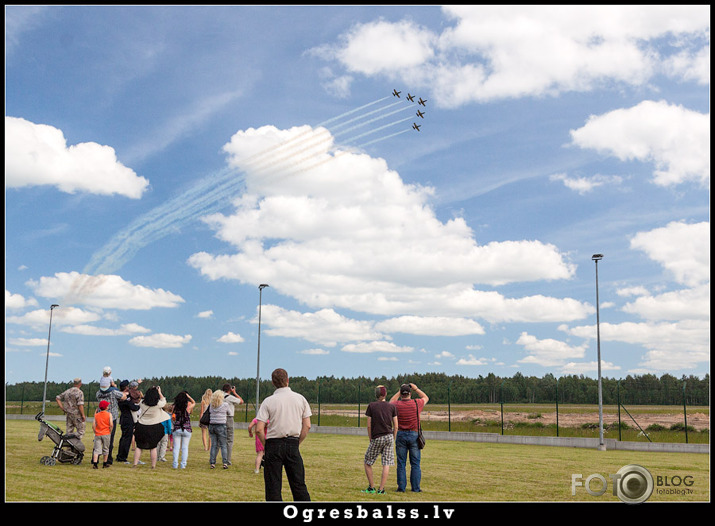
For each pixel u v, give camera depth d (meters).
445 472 14.81
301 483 8.06
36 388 45.59
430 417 37.66
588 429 30.25
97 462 13.38
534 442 25.92
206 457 16.52
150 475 12.62
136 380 15.02
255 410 38.12
